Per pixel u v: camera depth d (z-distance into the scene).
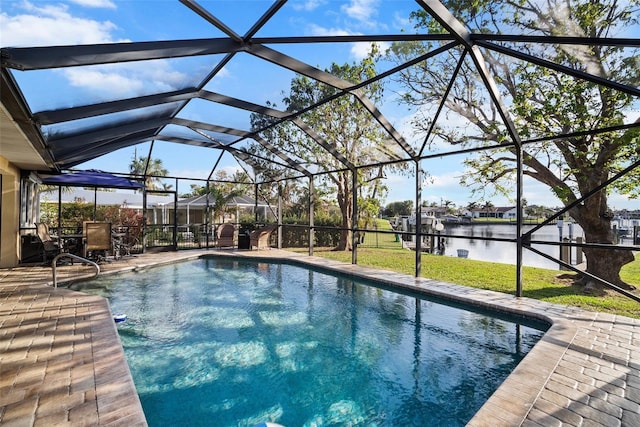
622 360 3.47
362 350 4.46
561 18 4.21
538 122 6.38
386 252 13.20
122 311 5.89
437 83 6.79
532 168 8.02
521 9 4.25
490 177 8.81
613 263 6.81
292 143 12.98
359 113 11.79
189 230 14.48
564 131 6.49
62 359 3.34
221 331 5.08
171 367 3.96
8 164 7.78
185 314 5.80
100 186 10.56
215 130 8.91
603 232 6.94
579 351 3.69
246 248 13.18
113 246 10.12
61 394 2.71
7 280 6.91
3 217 8.47
